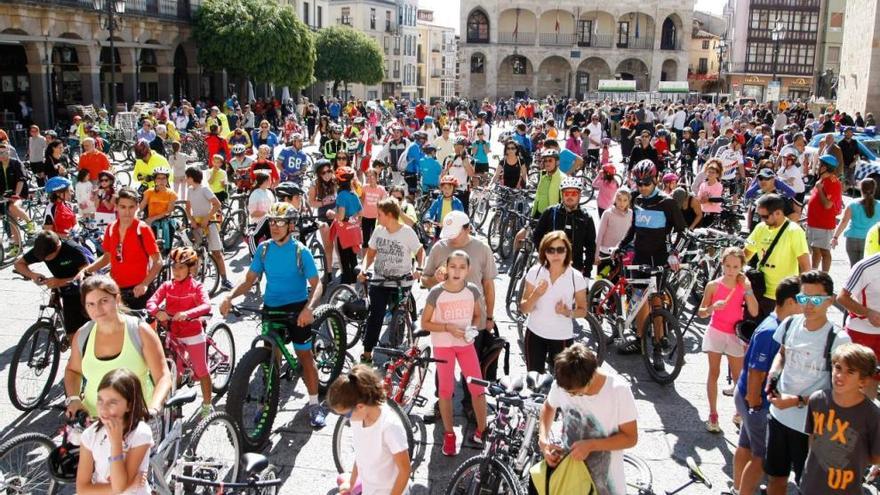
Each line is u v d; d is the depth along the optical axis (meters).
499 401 4.77
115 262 7.06
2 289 10.36
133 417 3.84
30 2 25.97
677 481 5.75
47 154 14.75
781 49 72.00
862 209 8.96
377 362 7.82
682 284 9.65
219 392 7.12
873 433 4.12
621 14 71.50
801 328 4.72
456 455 6.05
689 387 7.51
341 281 9.49
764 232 7.16
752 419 5.06
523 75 73.75
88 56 29.78
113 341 4.69
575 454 4.03
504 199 13.11
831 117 27.16
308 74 39.41
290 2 54.88
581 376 3.91
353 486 4.46
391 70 81.38
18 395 6.77
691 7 71.44
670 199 8.13
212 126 16.16
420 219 13.38
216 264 10.23
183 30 36.44
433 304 5.88
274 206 6.40
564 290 6.30
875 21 29.48
